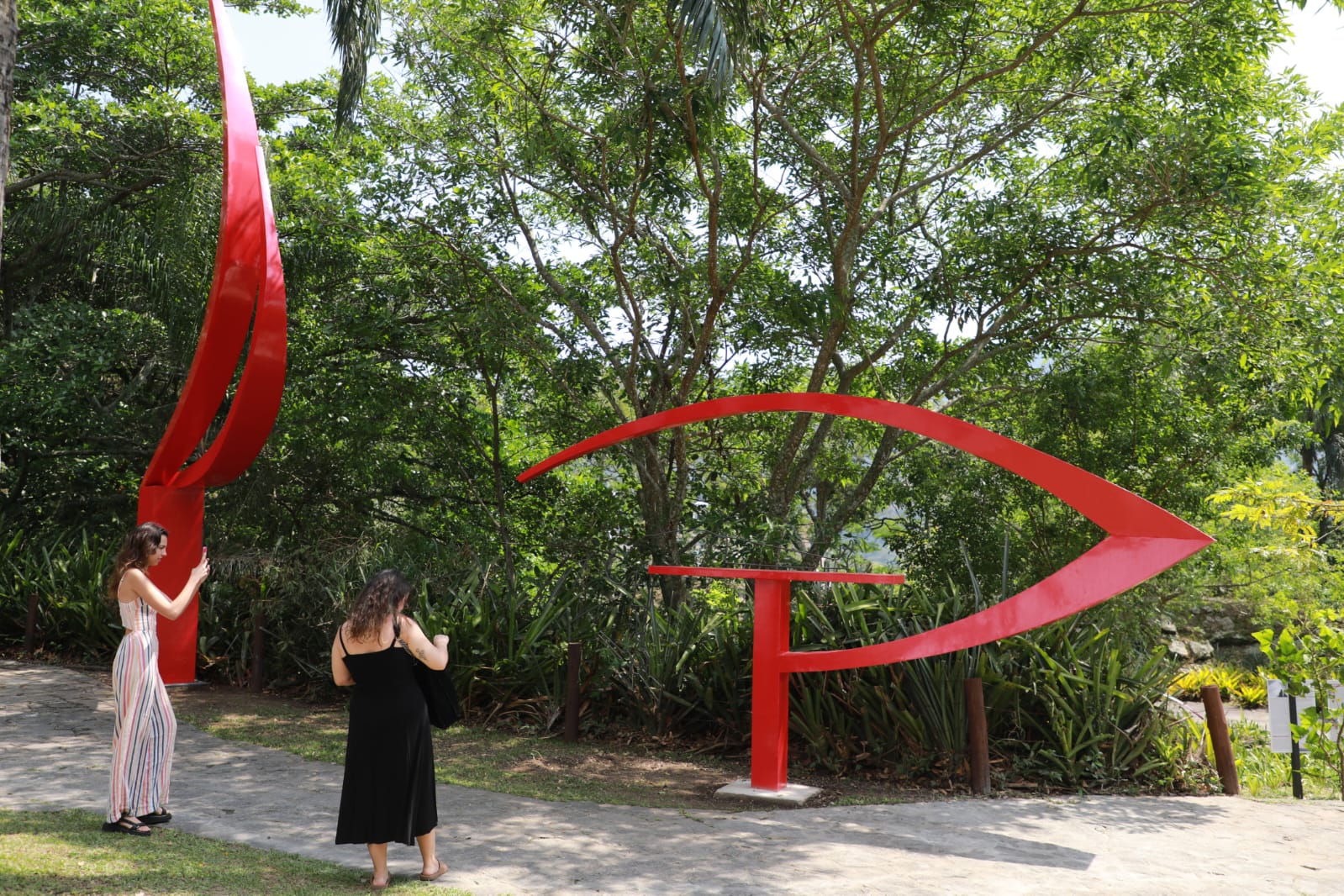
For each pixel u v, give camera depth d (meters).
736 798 6.50
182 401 9.04
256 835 5.08
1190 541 5.25
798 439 11.91
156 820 5.12
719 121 9.77
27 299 16.56
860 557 11.78
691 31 7.52
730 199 11.53
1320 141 10.41
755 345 11.98
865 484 12.70
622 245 12.16
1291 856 5.41
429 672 4.41
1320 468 22.42
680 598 11.05
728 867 4.84
